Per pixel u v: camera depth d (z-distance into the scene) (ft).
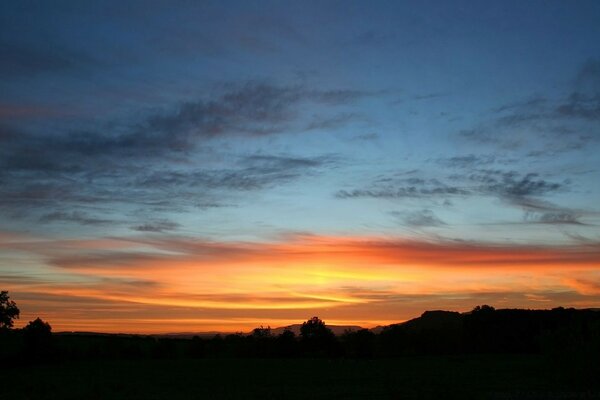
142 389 146.72
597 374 126.41
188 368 249.96
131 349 374.43
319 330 400.47
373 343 399.44
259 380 178.40
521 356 304.71
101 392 138.51
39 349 298.35
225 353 396.78
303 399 119.65
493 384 143.74
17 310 277.85
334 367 243.40
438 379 163.94
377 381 167.22
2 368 267.39
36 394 137.18
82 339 408.87
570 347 130.62
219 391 139.74
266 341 404.98
